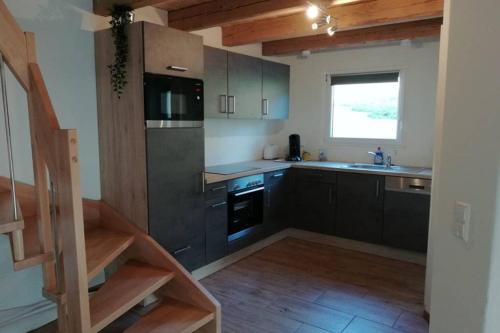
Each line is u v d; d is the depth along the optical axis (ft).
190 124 10.18
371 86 15.49
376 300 10.21
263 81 14.78
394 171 13.07
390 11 10.24
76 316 6.32
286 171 15.02
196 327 8.13
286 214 15.25
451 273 4.29
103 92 9.76
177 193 10.03
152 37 8.96
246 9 10.22
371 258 13.28
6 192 8.32
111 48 9.39
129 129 9.37
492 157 3.56
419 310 9.68
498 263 3.55
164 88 9.35
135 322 8.68
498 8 3.47
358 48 15.39
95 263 7.71
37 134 6.29
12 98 8.33
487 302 3.64
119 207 9.91
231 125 15.16
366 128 15.78
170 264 8.98
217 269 12.13
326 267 12.46
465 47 3.99
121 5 8.98
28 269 8.82
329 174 14.32
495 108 3.51
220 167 13.96
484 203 3.67
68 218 6.02
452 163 4.25
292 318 9.30
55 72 9.07
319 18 10.59
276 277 11.66
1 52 5.91
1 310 8.47
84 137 9.78
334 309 9.71
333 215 14.38
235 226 12.55
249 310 9.68
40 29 8.73
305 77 16.81
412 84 14.39
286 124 17.58
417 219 12.62
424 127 14.30
